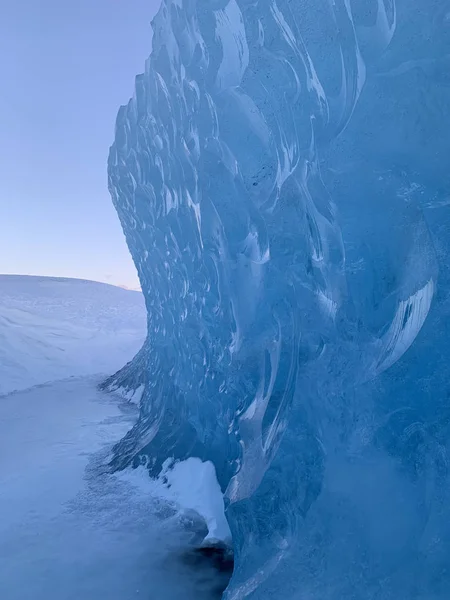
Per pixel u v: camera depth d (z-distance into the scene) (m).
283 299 2.69
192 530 3.62
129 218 6.85
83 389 11.35
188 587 2.91
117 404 9.22
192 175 3.97
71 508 4.16
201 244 3.96
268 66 2.43
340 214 2.03
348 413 2.05
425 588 1.68
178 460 4.48
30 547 3.49
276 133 2.49
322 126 2.08
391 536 1.81
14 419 8.29
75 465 5.41
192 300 4.52
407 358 1.83
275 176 2.64
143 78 4.93
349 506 1.96
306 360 2.35
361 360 2.02
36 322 15.77
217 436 4.08
